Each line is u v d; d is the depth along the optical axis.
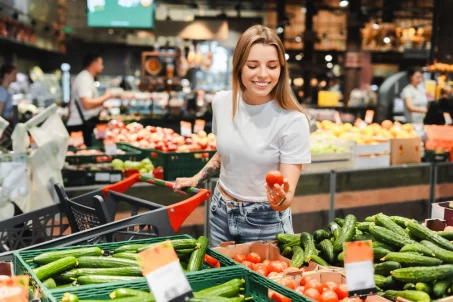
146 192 4.69
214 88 15.02
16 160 3.50
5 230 2.88
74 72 14.98
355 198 5.62
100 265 2.16
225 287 2.00
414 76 7.43
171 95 10.67
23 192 3.48
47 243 2.31
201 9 13.88
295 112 2.70
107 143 4.98
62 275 2.11
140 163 4.75
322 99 11.15
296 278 2.34
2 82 7.03
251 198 2.83
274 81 2.59
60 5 12.22
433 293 2.12
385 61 15.14
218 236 2.96
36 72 12.85
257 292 2.03
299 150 2.68
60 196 3.01
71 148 5.35
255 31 2.57
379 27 11.29
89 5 7.83
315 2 12.54
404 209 5.96
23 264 2.10
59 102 13.81
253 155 2.72
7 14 9.11
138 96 10.41
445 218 3.25
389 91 9.22
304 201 5.34
